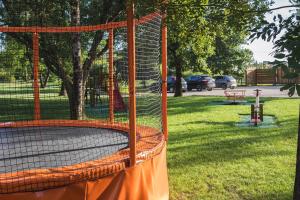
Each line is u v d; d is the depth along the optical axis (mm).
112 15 11508
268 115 13492
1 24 11906
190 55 23391
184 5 3504
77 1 10352
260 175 6172
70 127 7078
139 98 9133
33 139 5945
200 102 19391
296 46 2355
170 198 5238
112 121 7355
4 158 4648
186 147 8266
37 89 7770
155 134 5426
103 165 3715
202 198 5234
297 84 2391
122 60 8438
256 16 3287
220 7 3580
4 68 10195
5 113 13531
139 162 3998
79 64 10453
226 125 11375
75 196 3512
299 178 3561
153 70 6527
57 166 4090
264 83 38281
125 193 3824
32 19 11883
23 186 3322
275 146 8250
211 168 6598
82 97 10531
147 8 3561
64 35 11969
